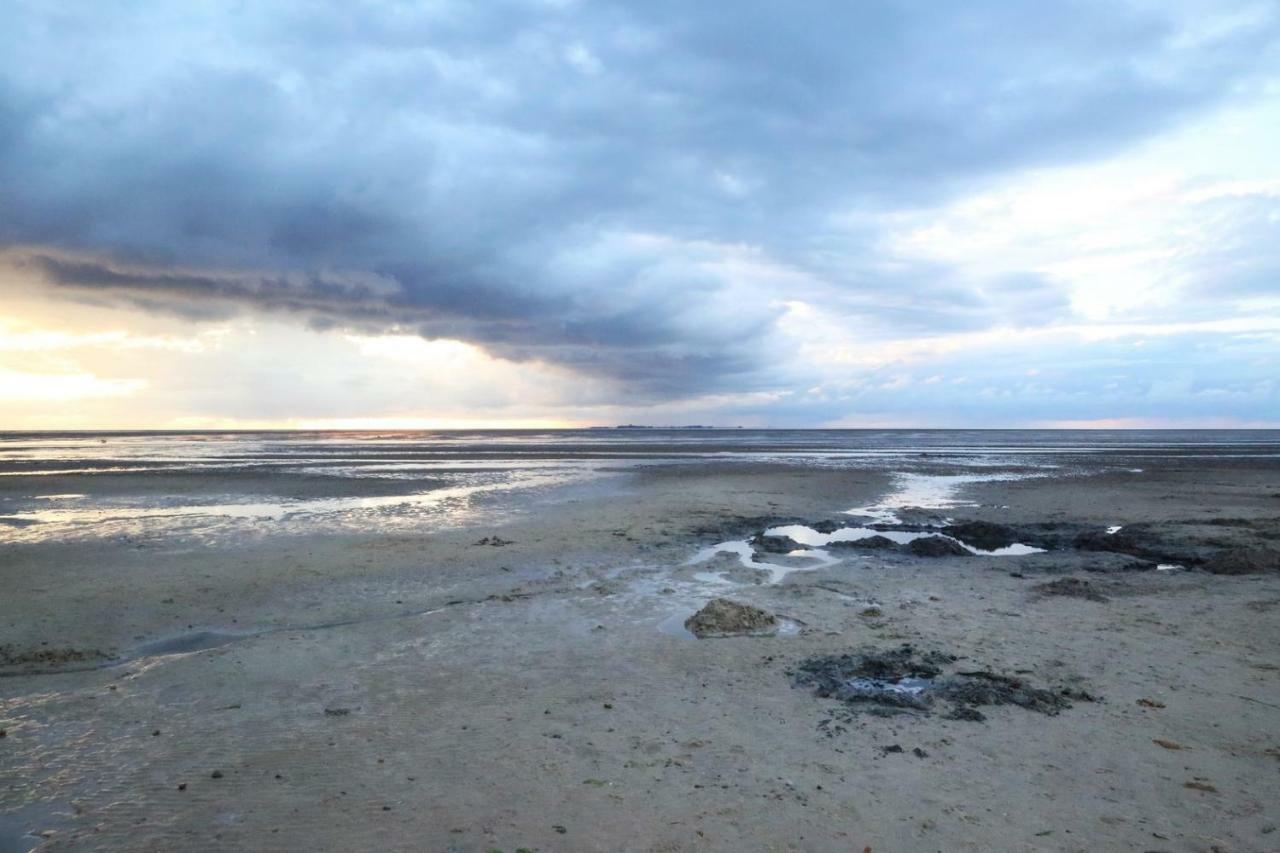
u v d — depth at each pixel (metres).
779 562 14.50
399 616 10.62
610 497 25.17
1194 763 5.76
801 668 8.22
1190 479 32.62
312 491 26.91
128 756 6.09
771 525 19.34
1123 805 5.15
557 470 38.09
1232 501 23.81
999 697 7.21
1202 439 128.75
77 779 5.69
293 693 7.52
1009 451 66.06
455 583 12.59
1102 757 5.89
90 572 13.17
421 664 8.44
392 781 5.62
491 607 11.00
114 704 7.24
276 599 11.48
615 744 6.25
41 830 5.00
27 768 5.88
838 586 12.38
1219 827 4.85
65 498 24.55
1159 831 4.81
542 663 8.46
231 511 21.42
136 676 8.05
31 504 23.00
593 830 4.90
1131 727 6.46
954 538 17.50
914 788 5.43
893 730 6.49
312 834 4.89
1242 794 5.27
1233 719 6.59
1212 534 16.33
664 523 19.28
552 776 5.67
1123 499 24.64
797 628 9.88
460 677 8.00
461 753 6.10
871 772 5.70
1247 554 13.55
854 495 26.41
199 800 5.36
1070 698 7.18
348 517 20.19
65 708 7.13
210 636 9.73
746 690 7.55
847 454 59.31
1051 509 22.28
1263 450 68.94
